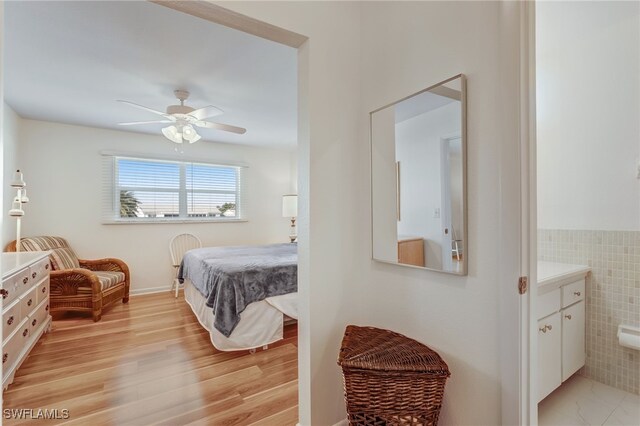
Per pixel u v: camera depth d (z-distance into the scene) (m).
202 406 1.85
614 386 2.02
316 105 1.56
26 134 3.73
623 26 2.00
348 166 1.68
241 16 1.34
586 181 2.17
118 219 4.31
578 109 2.21
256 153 5.45
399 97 1.52
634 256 1.97
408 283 1.49
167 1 1.23
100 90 2.94
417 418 1.19
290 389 2.03
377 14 1.65
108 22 1.92
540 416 1.78
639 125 1.96
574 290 2.02
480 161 1.21
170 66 2.49
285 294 2.75
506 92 1.11
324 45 1.59
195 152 4.88
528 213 1.11
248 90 2.96
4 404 1.84
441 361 1.23
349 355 1.27
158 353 2.53
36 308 2.58
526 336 1.10
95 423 1.69
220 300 2.50
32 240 3.35
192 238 4.82
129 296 4.21
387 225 1.58
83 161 4.09
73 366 2.30
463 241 1.25
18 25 1.94
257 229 5.44
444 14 1.34
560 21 2.05
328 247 1.60
